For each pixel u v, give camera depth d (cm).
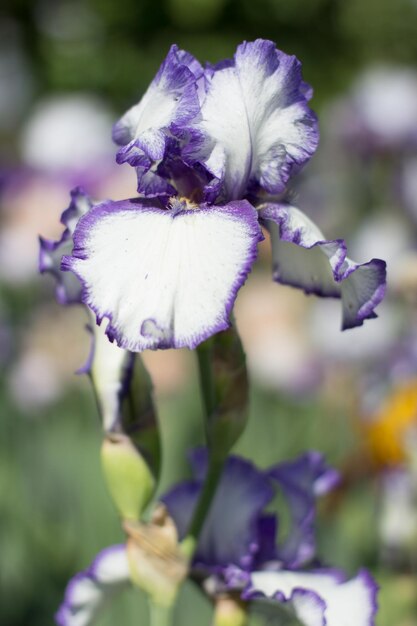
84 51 485
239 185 75
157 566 78
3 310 212
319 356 194
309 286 75
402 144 262
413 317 168
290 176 75
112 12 483
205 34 481
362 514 156
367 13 487
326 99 482
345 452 179
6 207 215
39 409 188
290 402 201
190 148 74
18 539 150
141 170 75
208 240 71
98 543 146
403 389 150
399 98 263
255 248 70
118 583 79
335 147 271
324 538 141
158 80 75
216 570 79
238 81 74
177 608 124
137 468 78
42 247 79
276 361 193
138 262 71
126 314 70
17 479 167
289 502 82
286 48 486
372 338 190
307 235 73
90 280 71
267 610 79
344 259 72
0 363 211
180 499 80
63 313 198
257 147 75
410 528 127
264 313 200
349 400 182
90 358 79
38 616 140
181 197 75
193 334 69
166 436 162
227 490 81
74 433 174
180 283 70
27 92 396
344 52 492
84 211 77
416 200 244
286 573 79
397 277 131
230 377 76
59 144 227
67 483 160
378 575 137
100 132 237
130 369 78
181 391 182
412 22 488
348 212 270
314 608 76
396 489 129
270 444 179
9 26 495
